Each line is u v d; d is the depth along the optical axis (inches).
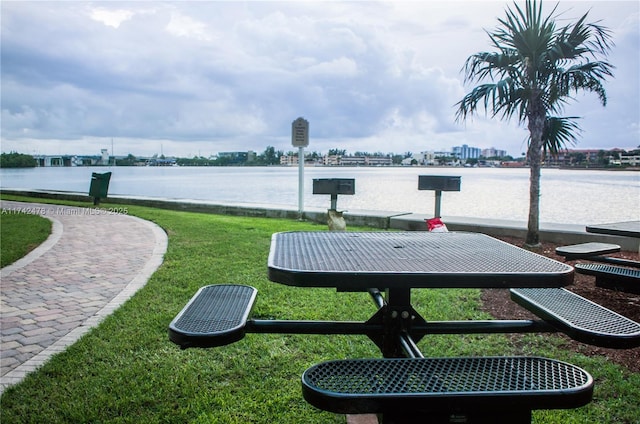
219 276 203.5
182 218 426.9
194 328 75.6
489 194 768.9
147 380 109.2
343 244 94.5
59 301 179.9
